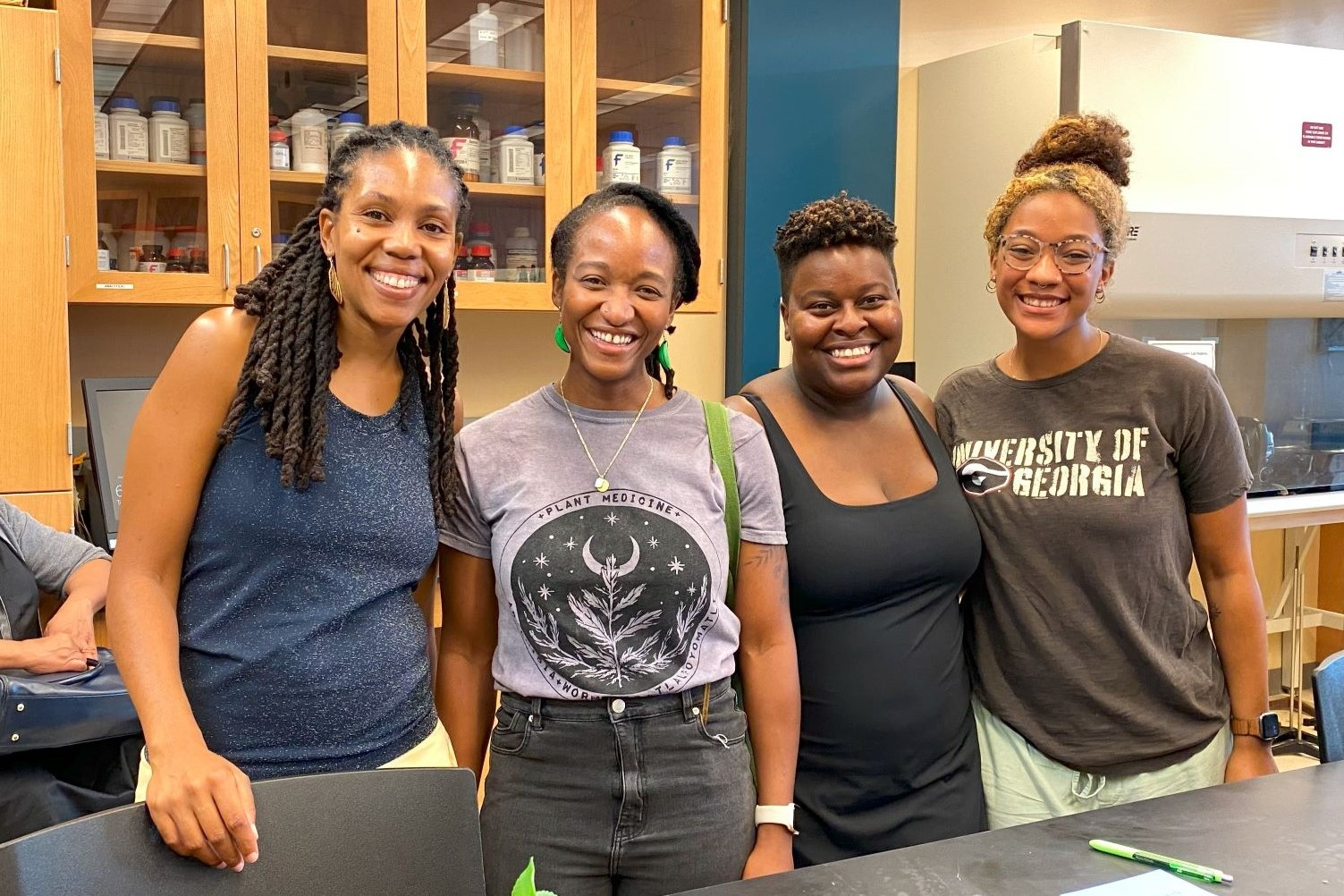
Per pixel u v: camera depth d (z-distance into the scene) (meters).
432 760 1.26
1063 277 1.53
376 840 1.06
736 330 2.92
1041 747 1.55
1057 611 1.53
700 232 2.78
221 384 1.14
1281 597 3.65
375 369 1.24
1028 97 2.78
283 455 1.12
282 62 2.36
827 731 1.51
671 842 1.29
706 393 3.11
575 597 1.28
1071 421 1.57
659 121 2.74
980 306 2.99
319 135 2.41
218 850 0.99
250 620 1.15
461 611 1.40
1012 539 1.56
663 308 1.34
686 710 1.30
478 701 1.42
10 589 1.88
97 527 2.22
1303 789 1.29
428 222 1.18
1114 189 1.57
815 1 2.83
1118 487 1.52
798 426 1.59
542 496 1.32
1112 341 1.60
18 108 2.03
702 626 1.32
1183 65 2.69
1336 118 2.88
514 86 2.59
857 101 2.91
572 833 1.28
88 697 1.64
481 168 2.58
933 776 1.53
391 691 1.21
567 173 2.64
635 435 1.36
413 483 1.23
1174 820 1.21
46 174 2.06
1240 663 1.60
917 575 1.51
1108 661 1.52
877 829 1.51
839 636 1.51
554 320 2.97
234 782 1.00
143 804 0.99
